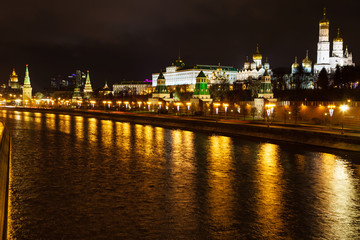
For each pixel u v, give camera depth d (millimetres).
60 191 37031
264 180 42625
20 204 32750
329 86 188750
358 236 26500
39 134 89125
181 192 37156
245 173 46281
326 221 29328
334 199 35219
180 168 49250
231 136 86625
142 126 116062
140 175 44781
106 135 88375
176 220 29094
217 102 155625
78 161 53688
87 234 26266
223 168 49312
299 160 54906
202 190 37969
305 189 38781
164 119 118938
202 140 79188
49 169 47812
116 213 30594
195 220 29141
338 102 99875
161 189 38219
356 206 33125
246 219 29531
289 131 74625
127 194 36219
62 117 159875
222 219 29453
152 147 68500
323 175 45281
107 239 25500
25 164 51031
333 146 64375
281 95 173000
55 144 71500
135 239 25547
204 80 173625
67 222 28453
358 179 43250
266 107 122500
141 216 29906
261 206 32844
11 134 88500
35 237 25703
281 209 32094
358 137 62500
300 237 26234
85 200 34031
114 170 47594
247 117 134250
